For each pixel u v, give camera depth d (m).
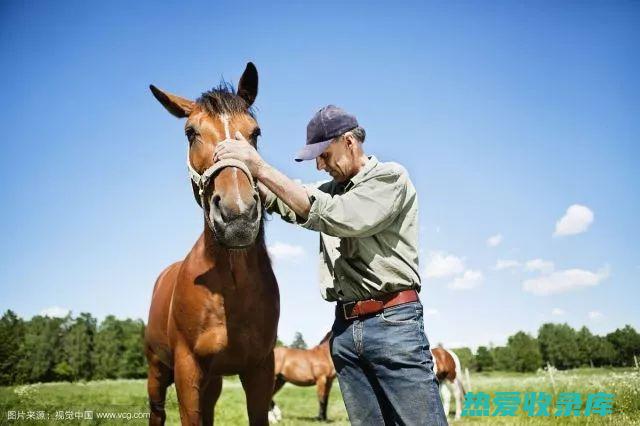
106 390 16.66
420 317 1.95
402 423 1.88
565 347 63.84
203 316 2.51
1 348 43.88
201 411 2.60
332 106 2.08
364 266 1.92
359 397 2.05
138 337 62.00
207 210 2.29
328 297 2.15
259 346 2.62
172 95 2.92
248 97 2.91
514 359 64.69
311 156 1.97
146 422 7.66
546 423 6.94
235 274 2.49
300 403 15.44
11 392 13.78
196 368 2.57
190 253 2.76
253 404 2.73
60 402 10.54
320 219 1.79
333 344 2.12
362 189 1.84
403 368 1.85
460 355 67.38
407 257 1.93
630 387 8.02
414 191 2.04
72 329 59.34
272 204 2.23
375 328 1.90
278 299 2.82
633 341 60.16
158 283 3.78
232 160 2.03
